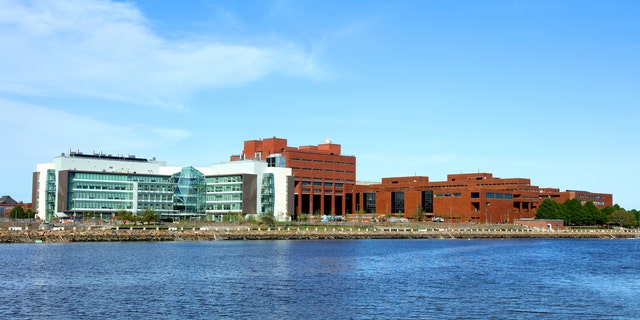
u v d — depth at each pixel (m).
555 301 95.25
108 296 97.31
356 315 83.75
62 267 136.00
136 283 111.81
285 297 97.31
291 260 157.88
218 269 134.50
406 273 130.62
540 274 131.75
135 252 178.50
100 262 147.75
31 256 162.25
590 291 106.06
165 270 131.75
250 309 87.50
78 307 88.12
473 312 86.19
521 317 83.31
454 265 150.38
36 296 96.88
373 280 118.19
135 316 82.50
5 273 124.38
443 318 82.19
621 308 89.94
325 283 113.31
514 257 179.50
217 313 84.69
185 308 87.88
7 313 83.69
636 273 135.50
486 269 141.25
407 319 81.38
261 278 119.62
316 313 84.94
